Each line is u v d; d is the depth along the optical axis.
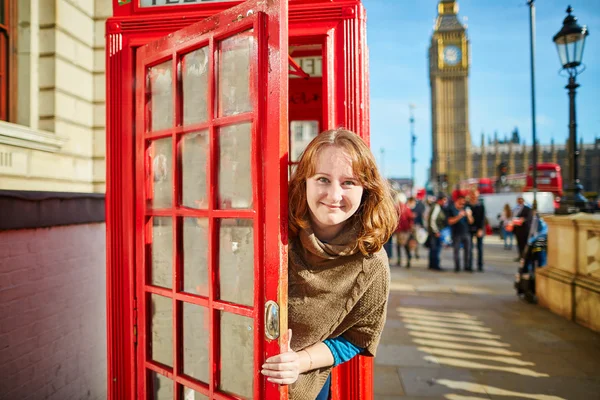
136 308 2.05
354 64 1.95
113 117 2.11
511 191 28.45
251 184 1.54
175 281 1.83
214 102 1.66
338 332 1.43
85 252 3.00
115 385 2.09
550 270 5.96
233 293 1.63
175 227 1.84
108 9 3.28
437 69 86.69
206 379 1.77
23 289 2.43
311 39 2.01
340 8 1.96
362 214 1.39
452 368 3.83
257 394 1.42
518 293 6.68
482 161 83.44
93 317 3.09
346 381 1.95
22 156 2.54
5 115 2.69
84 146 3.16
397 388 3.43
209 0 2.06
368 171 1.34
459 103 85.56
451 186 70.31
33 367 2.50
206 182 1.75
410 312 5.80
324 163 1.32
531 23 10.84
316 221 1.41
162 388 1.98
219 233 1.68
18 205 2.32
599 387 3.42
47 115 2.83
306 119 3.59
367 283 1.36
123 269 2.09
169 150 1.93
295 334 1.43
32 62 2.79
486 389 3.40
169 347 1.94
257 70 1.43
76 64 3.06
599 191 70.06
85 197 2.97
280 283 1.35
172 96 1.89
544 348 4.32
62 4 2.90
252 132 1.47
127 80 2.10
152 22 2.09
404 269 9.97
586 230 5.07
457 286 7.68
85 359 2.99
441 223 9.70
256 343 1.43
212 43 1.64
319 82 3.54
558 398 3.24
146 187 2.01
